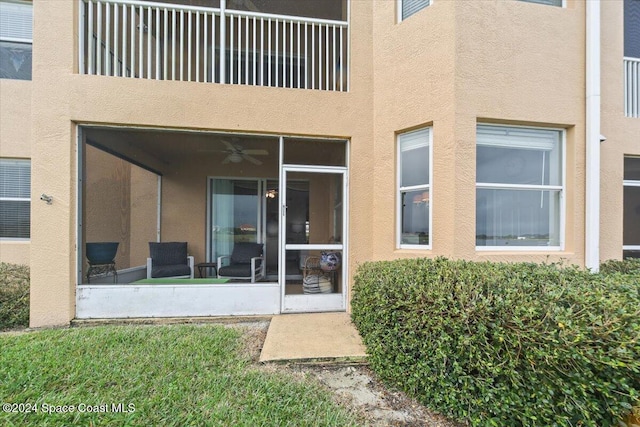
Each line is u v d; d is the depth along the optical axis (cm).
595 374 176
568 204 407
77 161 419
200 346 326
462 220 374
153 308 432
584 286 218
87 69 440
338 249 477
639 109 510
